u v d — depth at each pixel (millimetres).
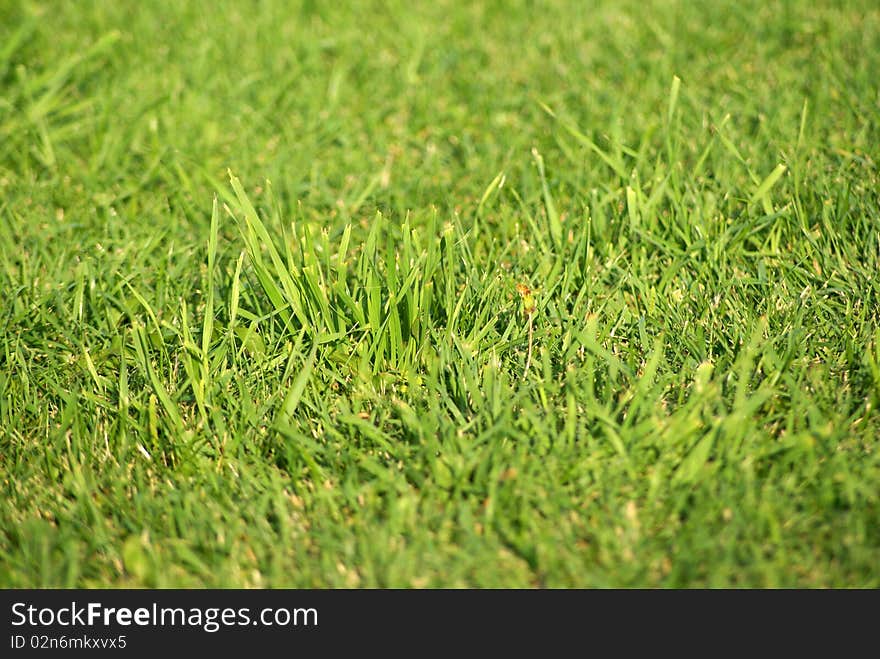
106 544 2053
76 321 2643
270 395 2359
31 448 2307
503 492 2039
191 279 2854
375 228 2471
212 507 2107
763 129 3328
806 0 4379
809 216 2922
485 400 2299
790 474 2090
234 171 3359
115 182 3332
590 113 3625
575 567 1929
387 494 2098
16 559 2016
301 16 4543
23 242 3021
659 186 2922
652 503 2033
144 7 4523
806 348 2438
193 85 3889
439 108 3832
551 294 2594
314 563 1997
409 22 4367
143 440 2295
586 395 2232
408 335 2439
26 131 3525
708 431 2170
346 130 3613
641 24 4344
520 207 3098
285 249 2479
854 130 3375
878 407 2236
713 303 2615
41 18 4418
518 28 4375
